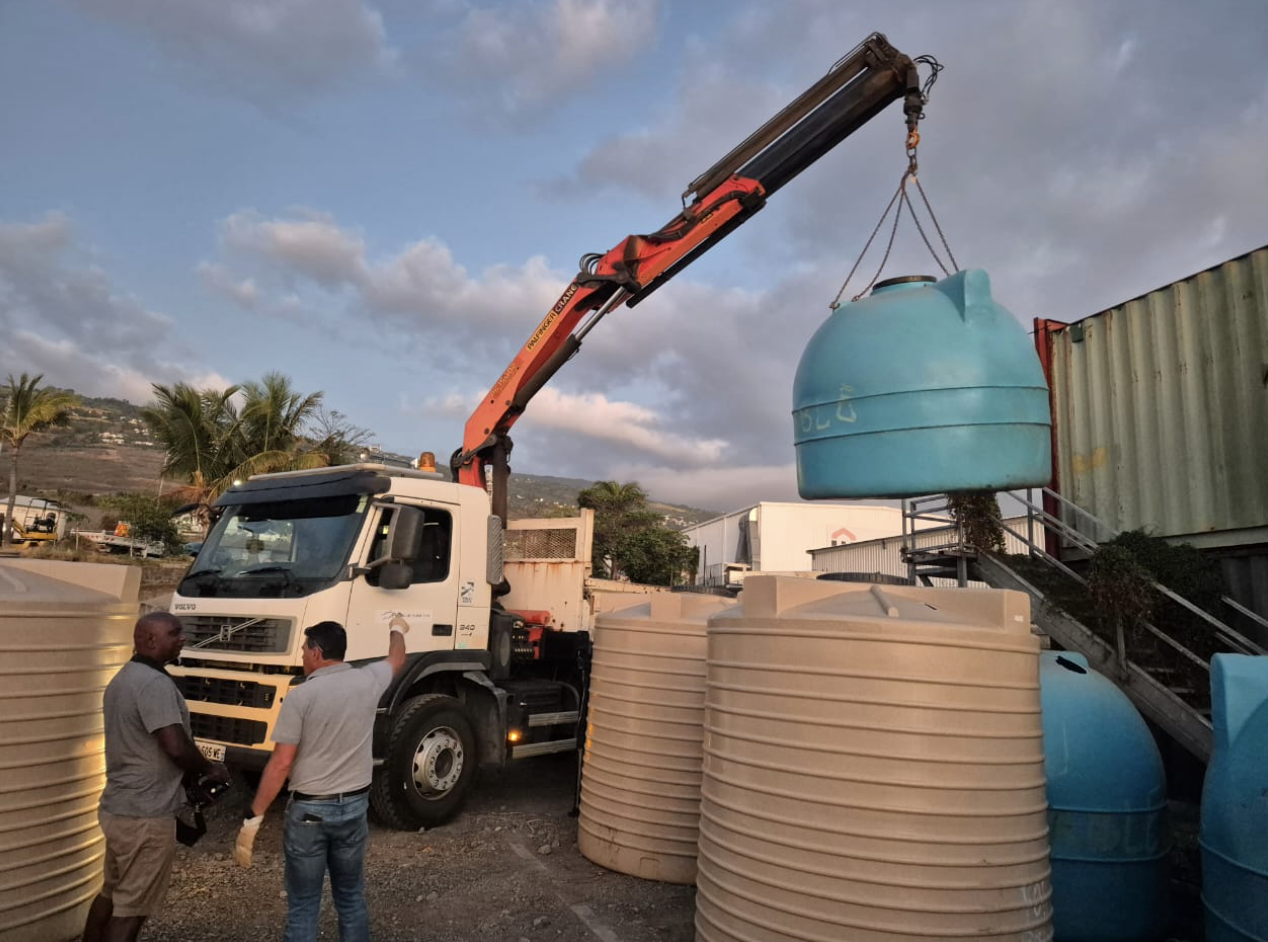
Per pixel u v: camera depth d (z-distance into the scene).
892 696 3.51
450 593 7.25
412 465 8.16
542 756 9.79
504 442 8.80
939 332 4.79
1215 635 6.24
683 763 5.61
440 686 7.34
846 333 5.09
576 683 8.66
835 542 34.03
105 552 31.62
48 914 4.09
